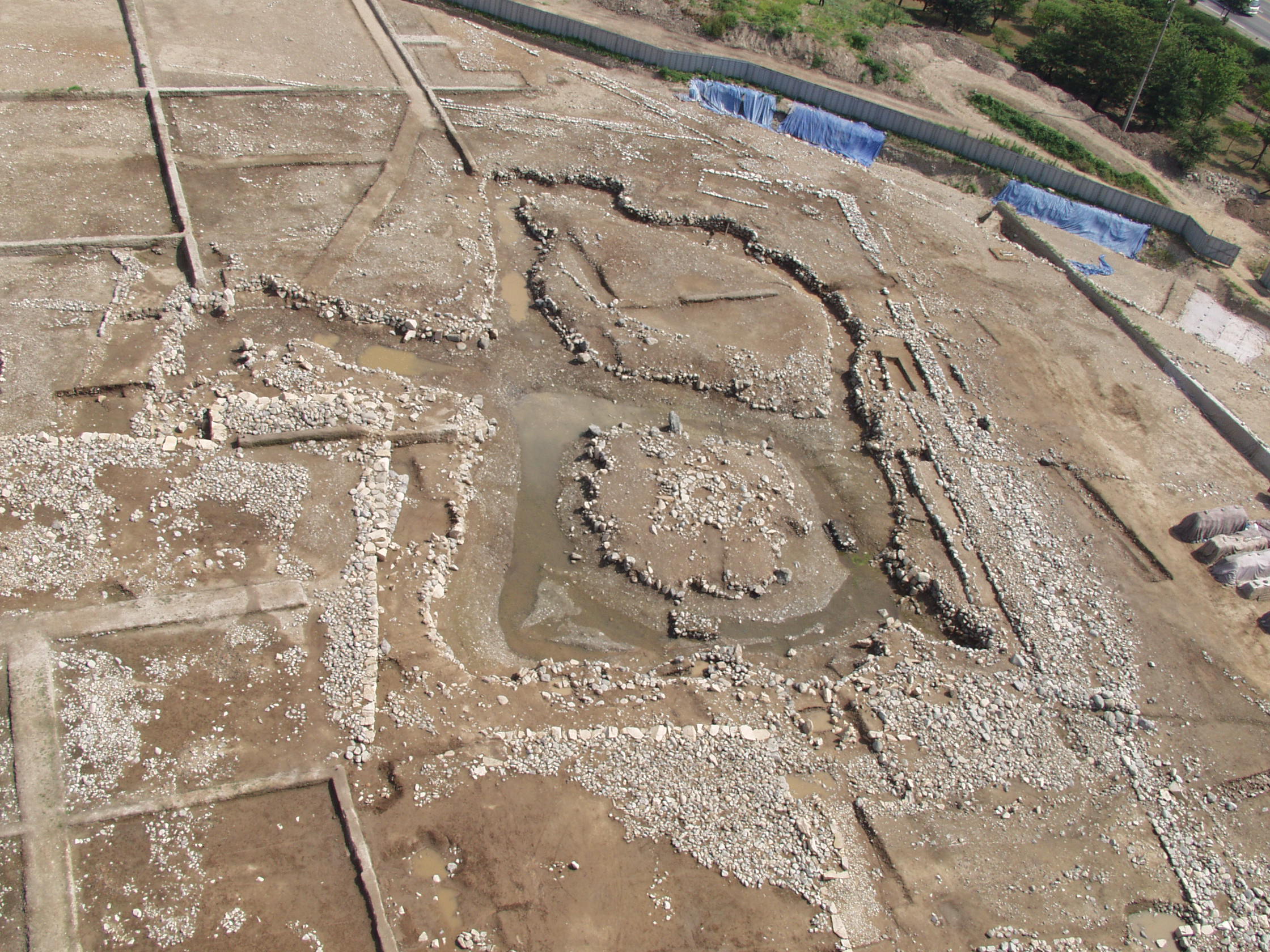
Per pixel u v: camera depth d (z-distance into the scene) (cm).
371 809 1295
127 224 2180
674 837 1317
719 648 1609
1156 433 2169
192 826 1241
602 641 1608
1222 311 2808
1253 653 1714
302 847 1246
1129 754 1516
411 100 2842
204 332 2003
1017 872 1348
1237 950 1295
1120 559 1855
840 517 1902
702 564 1730
